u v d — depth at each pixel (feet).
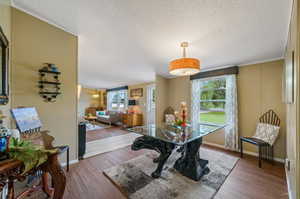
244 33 6.26
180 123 8.09
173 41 7.34
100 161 8.13
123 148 10.53
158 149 6.77
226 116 10.66
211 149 10.52
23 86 5.82
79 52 9.56
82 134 8.52
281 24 5.46
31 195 5.04
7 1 5.01
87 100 28.09
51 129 6.72
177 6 4.82
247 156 9.11
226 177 6.52
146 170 7.08
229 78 10.56
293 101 4.16
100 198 5.04
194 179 6.25
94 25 6.48
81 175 6.56
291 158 5.12
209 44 7.43
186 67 6.07
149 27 6.24
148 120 18.95
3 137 2.92
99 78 18.60
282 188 5.70
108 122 20.77
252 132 9.64
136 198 5.04
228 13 5.00
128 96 22.56
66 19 6.13
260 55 8.59
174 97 14.99
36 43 6.19
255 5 4.53
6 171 2.69
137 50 9.01
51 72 6.56
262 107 9.26
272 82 8.90
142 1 4.71
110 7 5.13
